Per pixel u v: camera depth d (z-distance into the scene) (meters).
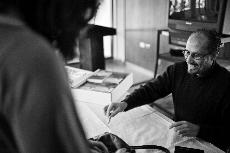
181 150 0.96
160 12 3.89
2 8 0.34
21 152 0.35
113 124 1.19
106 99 1.32
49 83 0.34
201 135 1.14
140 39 4.40
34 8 0.34
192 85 1.42
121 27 4.74
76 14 0.37
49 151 0.35
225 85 1.33
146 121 1.22
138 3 4.28
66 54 0.41
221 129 1.19
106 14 4.67
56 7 0.34
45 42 0.35
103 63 1.66
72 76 1.46
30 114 0.33
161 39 3.94
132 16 4.47
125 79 1.48
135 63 4.66
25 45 0.33
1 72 0.33
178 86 1.48
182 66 1.49
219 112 1.36
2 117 0.34
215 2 2.53
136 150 0.98
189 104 1.44
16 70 0.33
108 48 5.11
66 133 0.35
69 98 0.36
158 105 2.83
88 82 1.45
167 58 3.09
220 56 2.74
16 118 0.33
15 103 0.33
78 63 1.69
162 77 1.56
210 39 1.27
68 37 0.39
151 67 4.30
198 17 2.76
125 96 1.50
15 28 0.34
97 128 1.14
